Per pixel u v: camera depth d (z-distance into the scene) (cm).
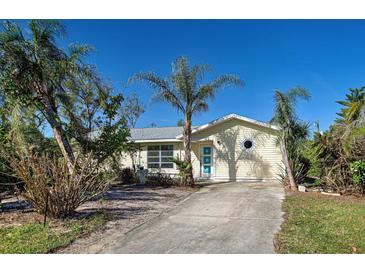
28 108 1059
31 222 599
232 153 1595
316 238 498
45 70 1010
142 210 755
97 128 1241
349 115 1095
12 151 718
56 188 620
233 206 813
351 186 1020
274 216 681
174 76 1302
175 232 557
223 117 1591
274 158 1523
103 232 552
